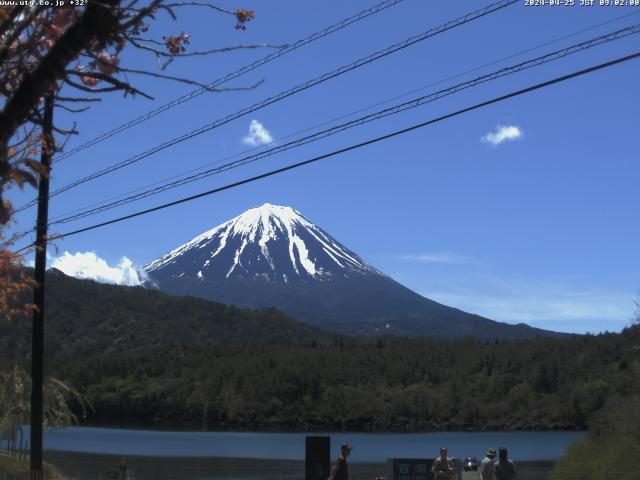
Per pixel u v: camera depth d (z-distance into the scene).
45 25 4.46
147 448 82.31
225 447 84.88
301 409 128.12
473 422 126.31
